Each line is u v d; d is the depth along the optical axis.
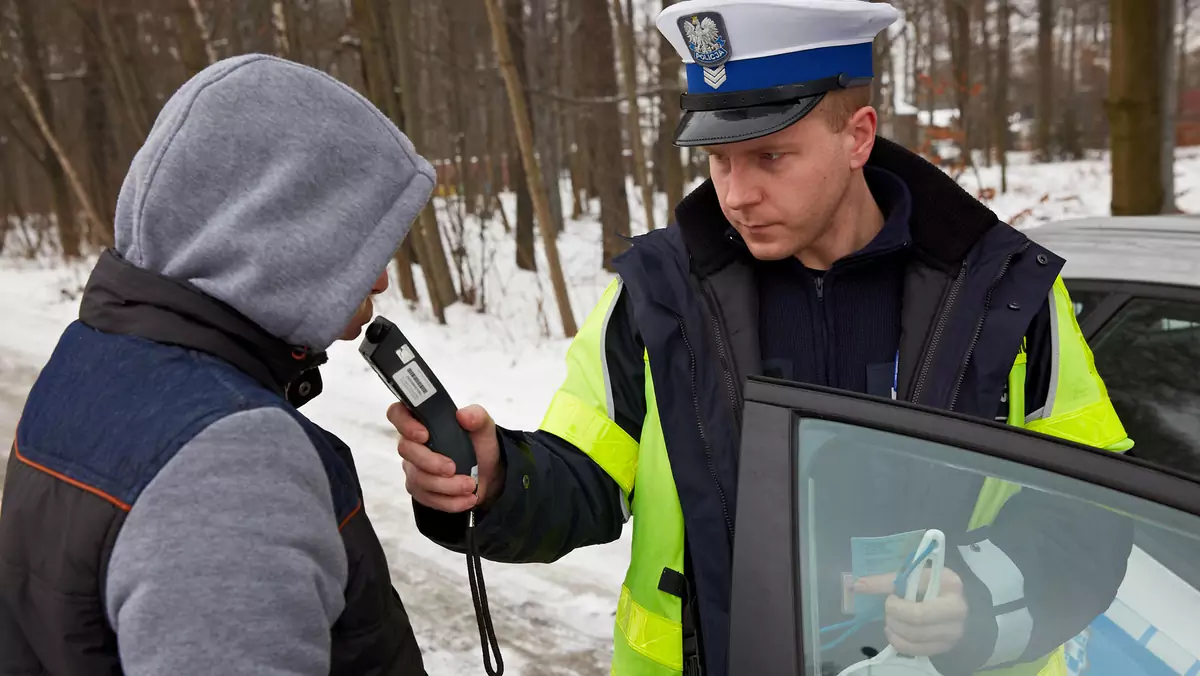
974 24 22.38
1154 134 5.16
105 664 0.81
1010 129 27.72
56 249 16.64
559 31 13.51
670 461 1.24
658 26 1.29
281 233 0.86
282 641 0.77
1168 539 0.95
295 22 8.90
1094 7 27.62
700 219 1.32
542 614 3.23
